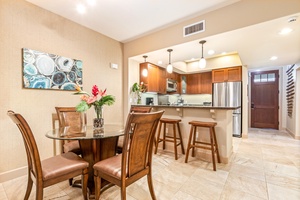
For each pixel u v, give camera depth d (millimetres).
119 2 2285
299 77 4250
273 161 2680
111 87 3604
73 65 2816
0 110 2039
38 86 2357
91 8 2443
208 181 2035
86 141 1860
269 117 5883
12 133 2129
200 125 2525
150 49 3365
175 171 2320
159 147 3408
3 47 2057
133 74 4031
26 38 2256
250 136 4590
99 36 3324
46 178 1318
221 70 4812
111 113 3621
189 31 2771
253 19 2164
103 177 1455
